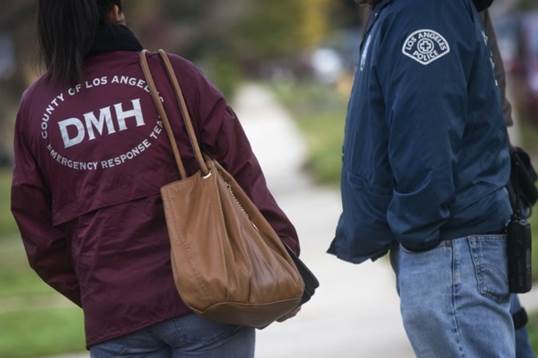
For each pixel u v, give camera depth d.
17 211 12.42
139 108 11.86
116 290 11.69
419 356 12.60
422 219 11.87
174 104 11.92
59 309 33.09
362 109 12.58
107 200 11.77
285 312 11.71
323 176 64.25
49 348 27.16
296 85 173.75
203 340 11.72
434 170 11.75
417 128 11.79
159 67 12.02
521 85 61.12
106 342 11.89
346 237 13.03
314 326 27.36
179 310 11.63
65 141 11.94
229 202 11.62
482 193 12.34
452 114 11.85
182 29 141.00
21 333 29.31
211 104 12.08
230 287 11.16
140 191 11.77
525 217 13.03
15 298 36.19
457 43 12.03
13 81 87.44
